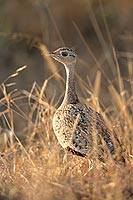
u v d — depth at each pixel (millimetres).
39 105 22000
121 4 35000
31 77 32062
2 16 34406
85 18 35125
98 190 16406
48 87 27906
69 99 19156
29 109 26391
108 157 17406
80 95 27094
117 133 19297
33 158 19281
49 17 34156
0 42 33406
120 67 31156
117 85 27156
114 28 34531
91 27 35031
